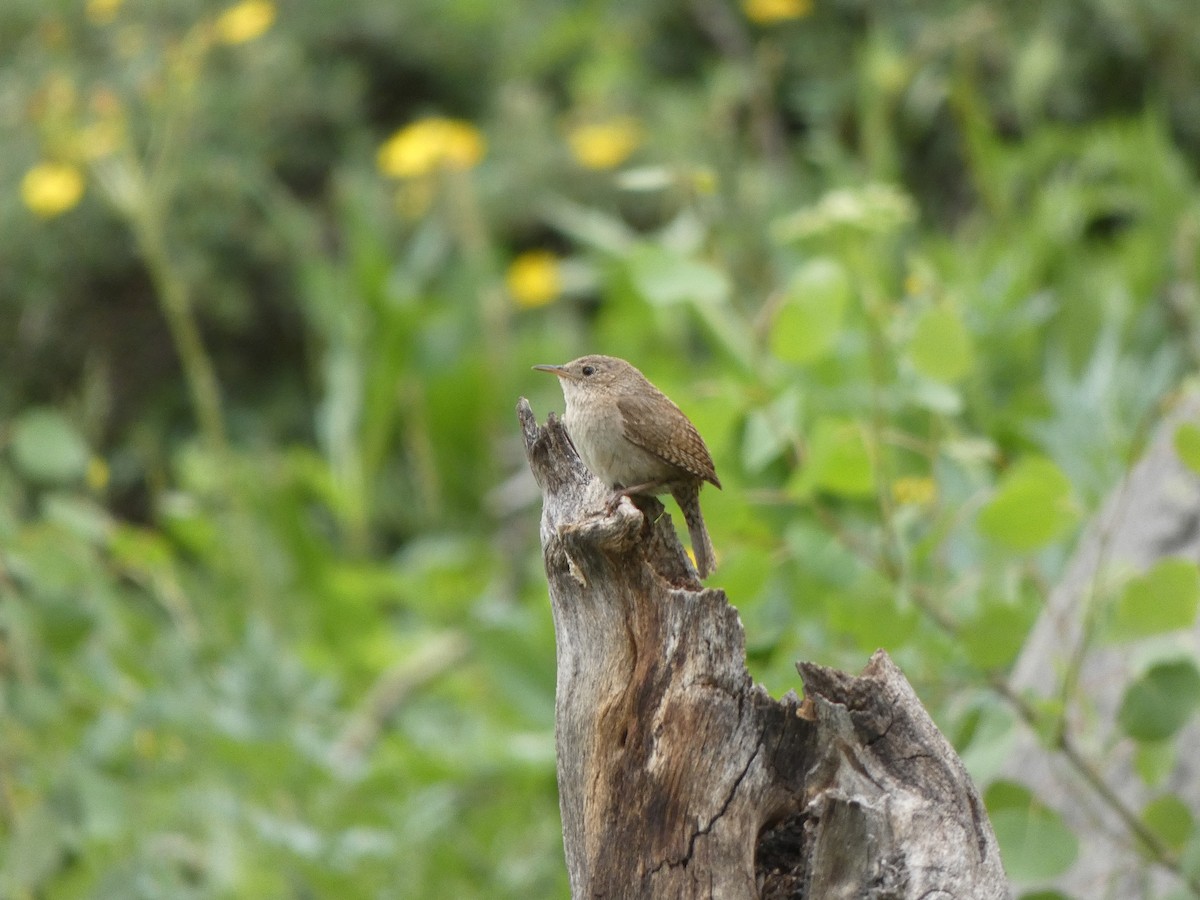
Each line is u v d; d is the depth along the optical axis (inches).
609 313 642.8
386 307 615.8
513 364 677.3
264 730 415.8
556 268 670.5
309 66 803.4
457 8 834.8
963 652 304.3
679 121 669.3
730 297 391.9
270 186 775.7
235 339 788.0
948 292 438.3
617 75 760.3
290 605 572.4
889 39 677.3
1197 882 271.3
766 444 327.9
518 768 440.1
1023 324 474.3
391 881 392.2
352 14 823.1
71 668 410.3
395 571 610.2
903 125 737.0
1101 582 278.8
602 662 219.9
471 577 605.6
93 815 363.9
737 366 439.2
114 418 765.9
